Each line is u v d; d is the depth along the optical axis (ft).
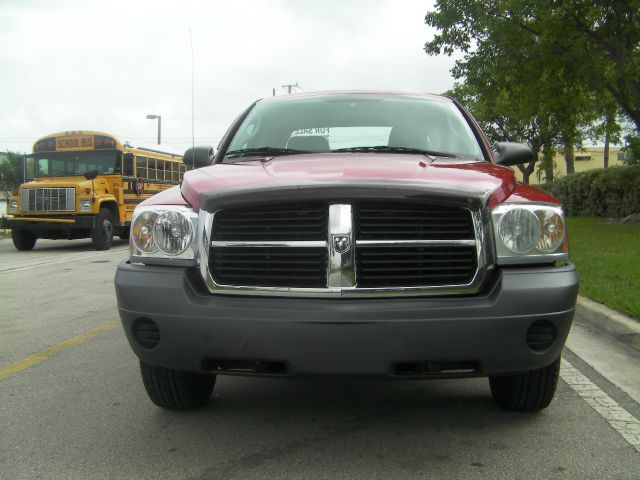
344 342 9.81
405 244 10.23
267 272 10.37
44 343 19.17
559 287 10.30
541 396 12.01
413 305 9.99
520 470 10.12
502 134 130.82
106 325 21.77
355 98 16.20
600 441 11.27
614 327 19.27
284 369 10.35
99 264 42.68
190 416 12.69
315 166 11.76
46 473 10.16
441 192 10.27
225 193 10.49
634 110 65.21
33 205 54.34
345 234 10.12
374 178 10.53
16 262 44.62
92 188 54.44
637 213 73.26
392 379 10.18
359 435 11.63
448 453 10.80
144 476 10.02
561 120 66.85
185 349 10.36
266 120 15.75
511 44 61.21
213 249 10.57
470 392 14.06
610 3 53.67
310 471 10.14
